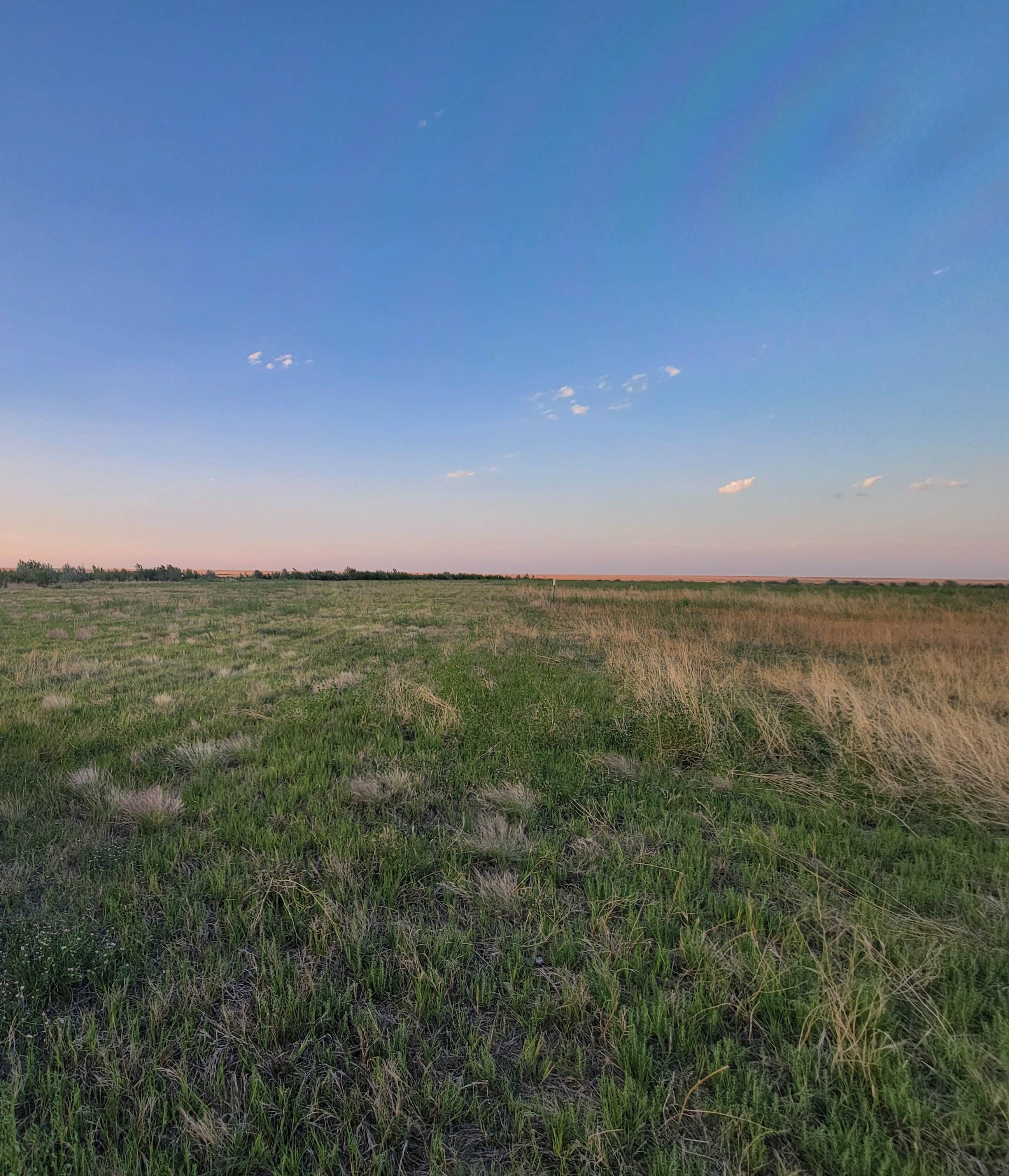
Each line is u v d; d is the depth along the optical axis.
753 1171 1.55
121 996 2.09
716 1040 2.01
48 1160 1.54
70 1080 1.76
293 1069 1.85
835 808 4.11
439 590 37.00
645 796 4.31
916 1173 1.54
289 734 5.67
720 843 3.51
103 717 6.09
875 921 2.59
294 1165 1.52
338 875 3.00
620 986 2.21
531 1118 1.69
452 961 2.32
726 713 6.00
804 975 2.25
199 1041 1.93
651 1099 1.73
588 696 7.42
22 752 4.83
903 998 2.15
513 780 4.59
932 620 16.98
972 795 4.17
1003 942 2.49
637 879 3.05
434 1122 1.70
